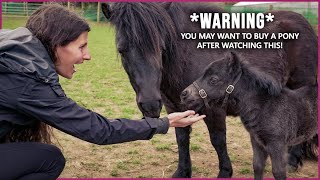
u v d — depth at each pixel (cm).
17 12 2125
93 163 503
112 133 279
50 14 269
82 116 271
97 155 530
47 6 278
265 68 435
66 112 266
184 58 389
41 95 257
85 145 565
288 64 474
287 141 377
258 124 370
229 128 650
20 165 296
